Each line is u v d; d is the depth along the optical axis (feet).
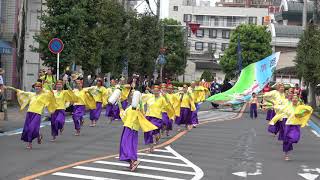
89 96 61.62
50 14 84.48
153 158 42.60
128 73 136.15
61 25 82.84
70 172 34.47
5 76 93.86
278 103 51.55
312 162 43.98
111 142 51.24
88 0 90.58
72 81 73.82
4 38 93.04
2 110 69.51
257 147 52.85
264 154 47.83
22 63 99.91
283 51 256.93
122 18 113.19
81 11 83.35
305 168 40.60
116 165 37.96
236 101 111.04
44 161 38.60
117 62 116.57
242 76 116.16
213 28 344.69
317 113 110.93
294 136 44.39
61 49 76.13
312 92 122.72
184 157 43.73
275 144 55.72
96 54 91.97
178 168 38.06
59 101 51.03
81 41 89.51
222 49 344.28
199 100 69.92
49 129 60.75
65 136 54.95
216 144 53.93
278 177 36.01
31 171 34.32
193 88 70.18
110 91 67.97
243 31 234.79
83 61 92.07
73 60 84.89
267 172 37.96
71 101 52.21
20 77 99.14
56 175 33.22
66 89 57.26
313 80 116.88
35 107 45.11
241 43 232.53
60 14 83.71
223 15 344.49
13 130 58.13
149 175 34.65
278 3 375.66
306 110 44.32
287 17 286.87
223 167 39.42
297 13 283.59
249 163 41.98
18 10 95.25
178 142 54.19
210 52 328.90
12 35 93.45
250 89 112.06
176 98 60.29
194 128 70.33
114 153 43.88
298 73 124.47
